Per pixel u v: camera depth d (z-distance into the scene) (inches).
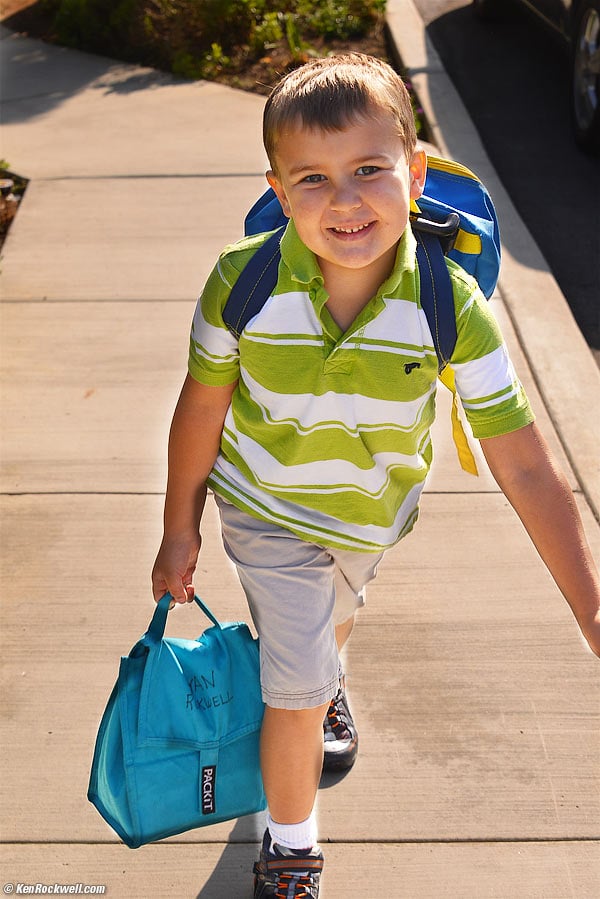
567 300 193.6
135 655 82.4
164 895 91.6
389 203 67.5
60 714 108.5
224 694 82.5
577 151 251.8
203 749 81.0
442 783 101.2
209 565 127.8
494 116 270.5
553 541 74.7
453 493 138.9
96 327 174.1
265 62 283.9
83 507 136.6
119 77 279.1
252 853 95.2
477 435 76.1
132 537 131.9
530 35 320.2
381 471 78.7
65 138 242.4
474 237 77.3
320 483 78.5
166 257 193.9
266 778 82.6
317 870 86.6
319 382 73.1
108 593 123.6
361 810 98.8
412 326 71.7
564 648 115.7
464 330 72.5
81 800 100.0
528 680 112.0
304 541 80.4
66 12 301.1
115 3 300.0
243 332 73.2
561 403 153.6
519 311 176.6
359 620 119.0
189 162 229.0
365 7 310.8
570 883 92.4
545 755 103.8
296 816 84.2
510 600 122.0
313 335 72.1
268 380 74.1
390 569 126.4
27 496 138.5
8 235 202.1
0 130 247.0
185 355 167.0
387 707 108.9
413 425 75.9
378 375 72.4
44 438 148.9
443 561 127.7
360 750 104.3
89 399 157.1
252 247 74.2
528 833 96.6
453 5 344.8
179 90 269.3
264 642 80.0
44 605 121.8
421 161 74.0
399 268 70.5
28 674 113.0
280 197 73.3
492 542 130.6
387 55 296.8
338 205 66.9
